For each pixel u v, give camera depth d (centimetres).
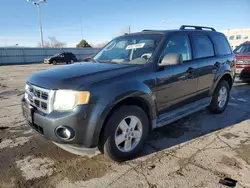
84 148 258
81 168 281
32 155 313
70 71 292
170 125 425
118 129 280
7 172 273
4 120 458
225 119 459
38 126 268
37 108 273
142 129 306
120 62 337
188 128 411
